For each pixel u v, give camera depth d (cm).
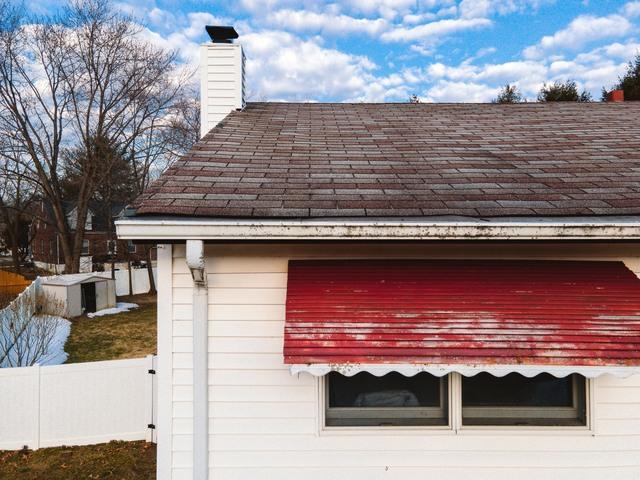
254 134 645
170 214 365
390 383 440
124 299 2542
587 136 646
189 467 433
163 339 433
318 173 475
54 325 1356
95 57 2788
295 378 434
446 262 431
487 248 439
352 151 571
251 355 435
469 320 362
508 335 351
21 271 3719
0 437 787
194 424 425
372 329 356
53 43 2686
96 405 820
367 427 432
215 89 814
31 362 1140
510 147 594
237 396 433
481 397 439
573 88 3012
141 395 840
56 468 713
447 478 429
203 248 401
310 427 432
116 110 2895
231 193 408
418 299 382
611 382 434
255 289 437
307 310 372
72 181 3047
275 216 367
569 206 390
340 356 340
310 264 428
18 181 2881
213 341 434
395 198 405
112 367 827
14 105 2662
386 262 430
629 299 383
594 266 429
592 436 429
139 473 694
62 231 2889
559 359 337
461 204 393
